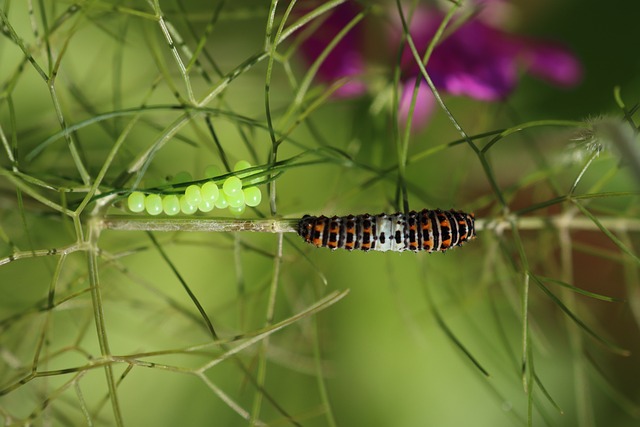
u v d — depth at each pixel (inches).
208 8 6.7
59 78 6.5
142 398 6.9
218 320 6.9
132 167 5.6
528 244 6.6
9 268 6.6
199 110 5.5
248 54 6.8
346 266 7.0
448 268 6.9
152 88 5.9
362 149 6.7
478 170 6.9
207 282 6.9
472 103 6.9
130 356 5.5
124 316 6.7
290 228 5.6
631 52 6.9
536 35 7.0
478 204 6.3
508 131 5.6
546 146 6.8
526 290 5.7
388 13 6.5
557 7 7.0
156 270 6.9
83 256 6.3
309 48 6.6
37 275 6.6
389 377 7.1
